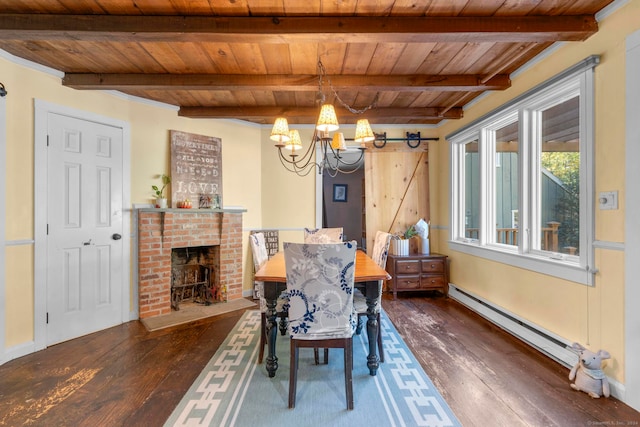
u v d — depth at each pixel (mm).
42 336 2547
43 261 2568
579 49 2072
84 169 2877
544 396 1843
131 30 1876
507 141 3119
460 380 2025
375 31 1906
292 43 2105
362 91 3078
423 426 1601
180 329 2967
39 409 1742
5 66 2334
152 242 3320
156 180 3459
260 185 4379
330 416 1686
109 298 3051
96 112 2971
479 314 3311
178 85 2680
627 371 1756
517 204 2818
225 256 3854
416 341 2637
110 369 2193
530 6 1842
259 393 1903
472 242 3658
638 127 1686
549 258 2393
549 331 2338
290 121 4219
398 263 3963
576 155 2250
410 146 4480
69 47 2254
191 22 1884
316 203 4422
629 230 1737
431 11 1876
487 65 2574
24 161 2455
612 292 1851
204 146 3828
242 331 2912
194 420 1650
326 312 1826
